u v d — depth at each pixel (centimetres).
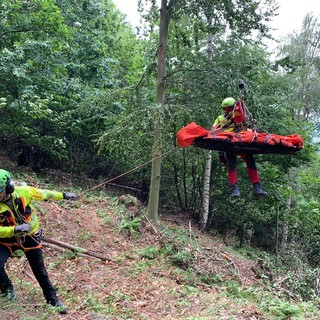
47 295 548
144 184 1622
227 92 1180
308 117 2203
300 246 1565
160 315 629
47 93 1245
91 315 558
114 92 1270
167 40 1286
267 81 1405
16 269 689
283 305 687
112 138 1172
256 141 617
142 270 830
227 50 1273
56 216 948
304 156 1507
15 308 524
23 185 520
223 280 904
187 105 1171
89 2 1661
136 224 1030
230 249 1390
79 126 1365
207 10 1185
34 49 1212
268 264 1152
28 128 1170
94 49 1509
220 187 1655
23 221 496
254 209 1695
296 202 2052
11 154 1392
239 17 1184
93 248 874
